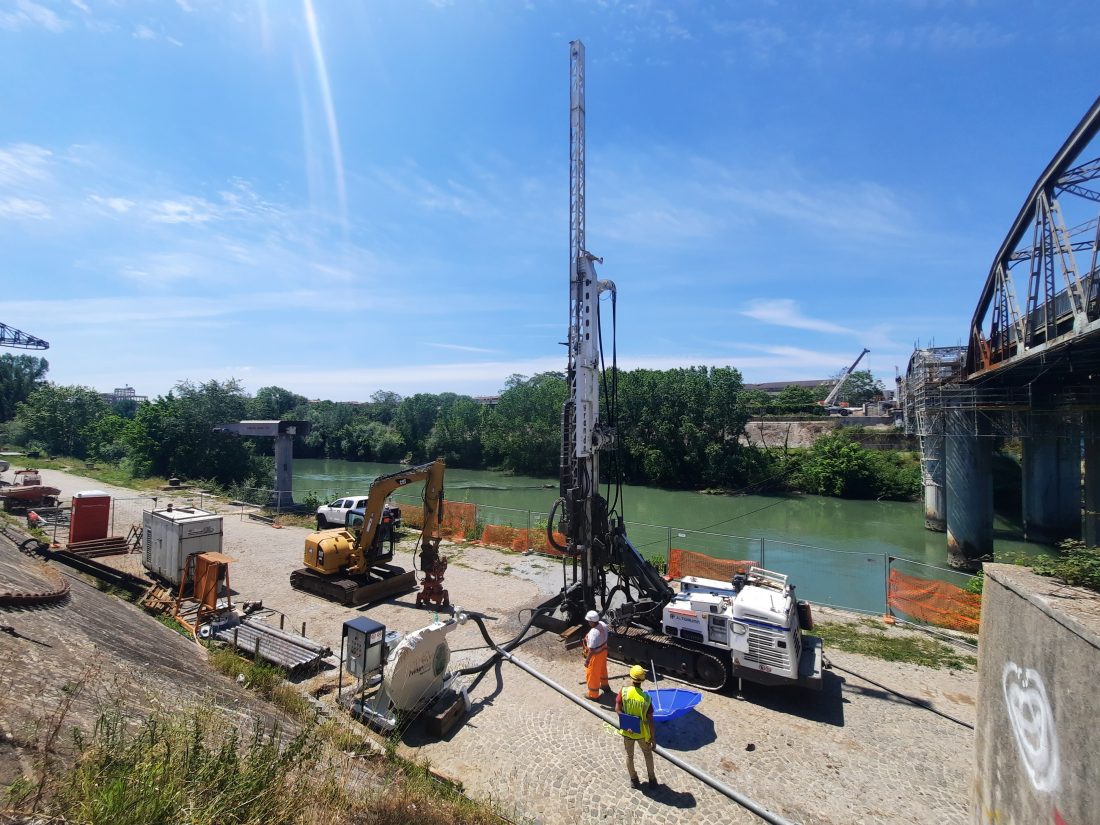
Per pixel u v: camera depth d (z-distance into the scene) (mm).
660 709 8664
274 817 3990
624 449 57250
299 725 7715
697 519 39812
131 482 39344
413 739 8484
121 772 3604
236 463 45156
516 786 7414
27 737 4020
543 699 9828
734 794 7227
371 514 15234
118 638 8156
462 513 23672
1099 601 4434
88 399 68750
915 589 14164
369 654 9039
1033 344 27203
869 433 55875
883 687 10375
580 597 12555
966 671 11070
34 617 7336
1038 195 25516
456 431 77438
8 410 88938
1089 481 29734
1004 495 44562
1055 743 4094
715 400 54438
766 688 10219
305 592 15516
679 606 10562
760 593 10203
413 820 5219
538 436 66375
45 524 21469
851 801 7250
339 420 92375
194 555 14297
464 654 11641
